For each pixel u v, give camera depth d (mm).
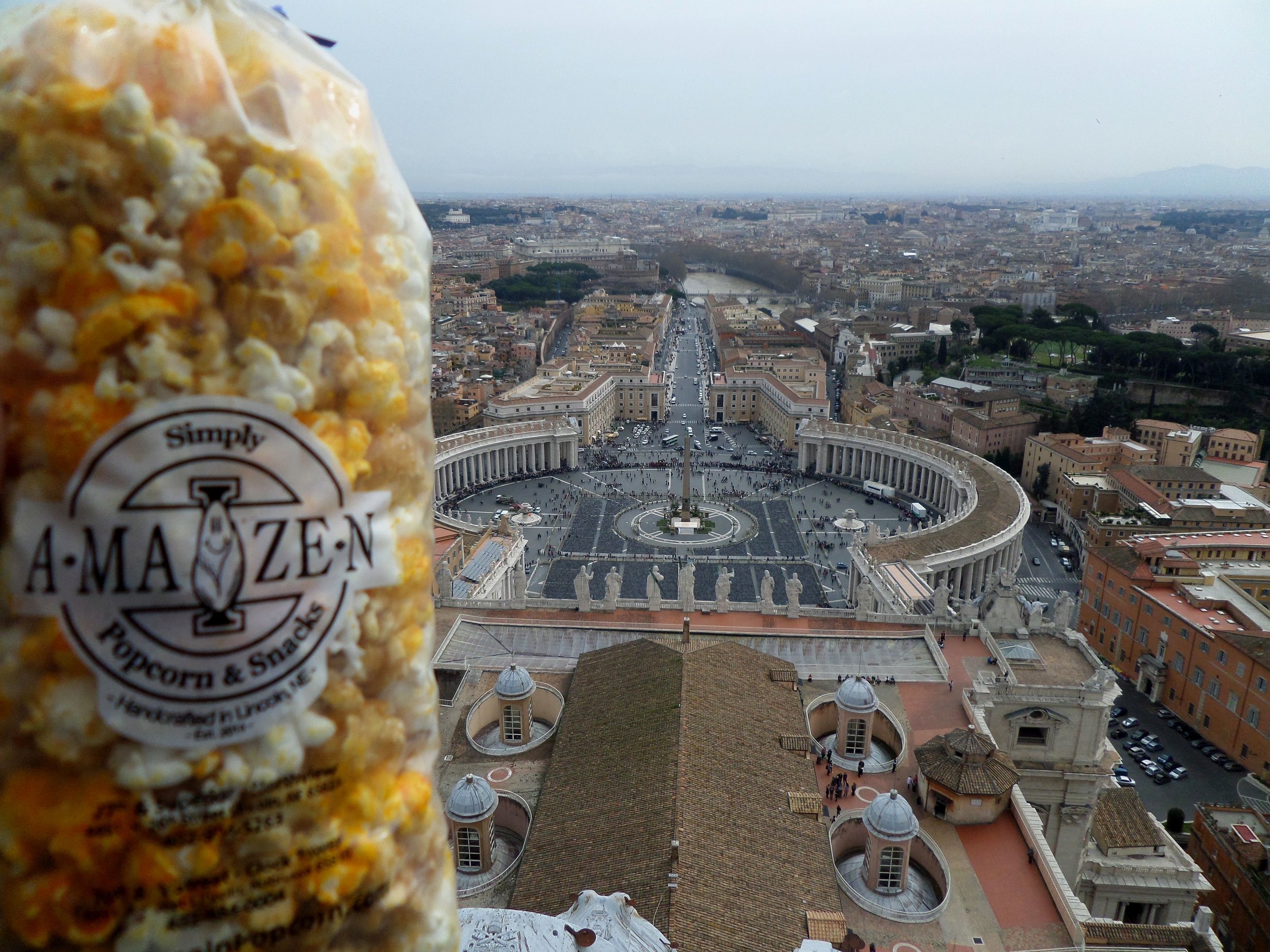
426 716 12211
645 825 56219
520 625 96875
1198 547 148125
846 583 159375
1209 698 121188
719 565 168000
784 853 56281
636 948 37562
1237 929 86938
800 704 75375
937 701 82688
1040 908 59781
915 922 58281
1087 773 81875
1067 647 92688
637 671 75688
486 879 60938
